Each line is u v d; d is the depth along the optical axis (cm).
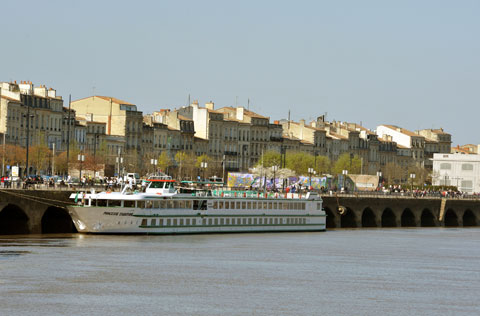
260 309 15225
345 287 17375
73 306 14988
